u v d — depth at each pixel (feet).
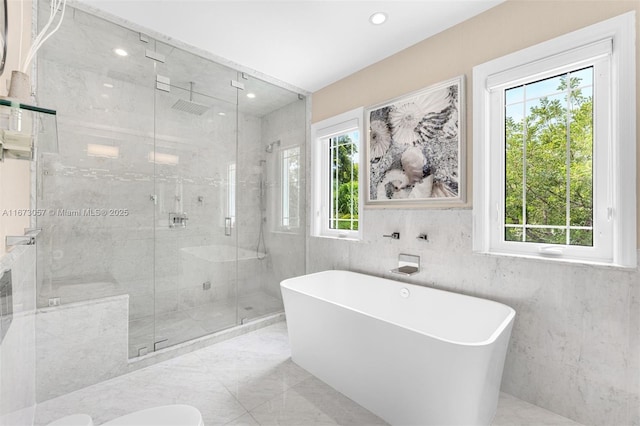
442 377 4.74
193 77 9.30
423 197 7.94
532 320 6.02
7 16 3.57
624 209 5.06
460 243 7.19
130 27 7.28
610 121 5.35
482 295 6.79
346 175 10.59
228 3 6.47
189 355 8.13
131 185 8.73
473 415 4.67
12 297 3.71
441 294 7.15
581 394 5.42
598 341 5.26
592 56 5.35
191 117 9.80
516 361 6.23
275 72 9.79
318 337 6.90
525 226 6.48
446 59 7.47
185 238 9.79
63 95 7.57
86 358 6.60
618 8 5.12
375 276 8.97
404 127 8.35
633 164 4.98
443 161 7.50
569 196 5.92
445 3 6.51
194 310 9.89
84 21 6.80
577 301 5.48
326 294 9.39
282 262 11.62
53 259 7.29
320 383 6.80
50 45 6.98
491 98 6.89
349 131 10.16
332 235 11.03
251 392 6.45
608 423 5.15
